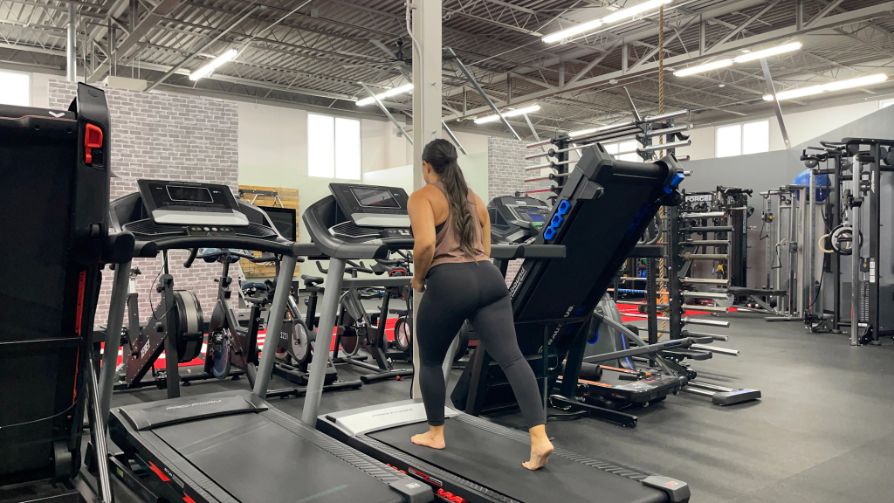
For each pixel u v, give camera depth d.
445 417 3.03
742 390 4.43
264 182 14.96
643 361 5.82
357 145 16.52
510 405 3.96
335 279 3.00
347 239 3.28
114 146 7.54
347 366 5.69
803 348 6.67
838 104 14.62
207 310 7.94
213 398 3.10
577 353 4.07
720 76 13.48
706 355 4.60
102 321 6.96
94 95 2.01
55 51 11.77
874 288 6.91
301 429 2.73
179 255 7.75
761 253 11.44
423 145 3.95
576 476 2.27
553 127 18.42
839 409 4.16
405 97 15.26
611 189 3.28
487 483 2.21
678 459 3.17
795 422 3.86
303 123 15.55
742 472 2.98
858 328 7.55
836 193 7.70
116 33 10.58
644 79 12.71
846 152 7.40
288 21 10.18
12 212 1.96
